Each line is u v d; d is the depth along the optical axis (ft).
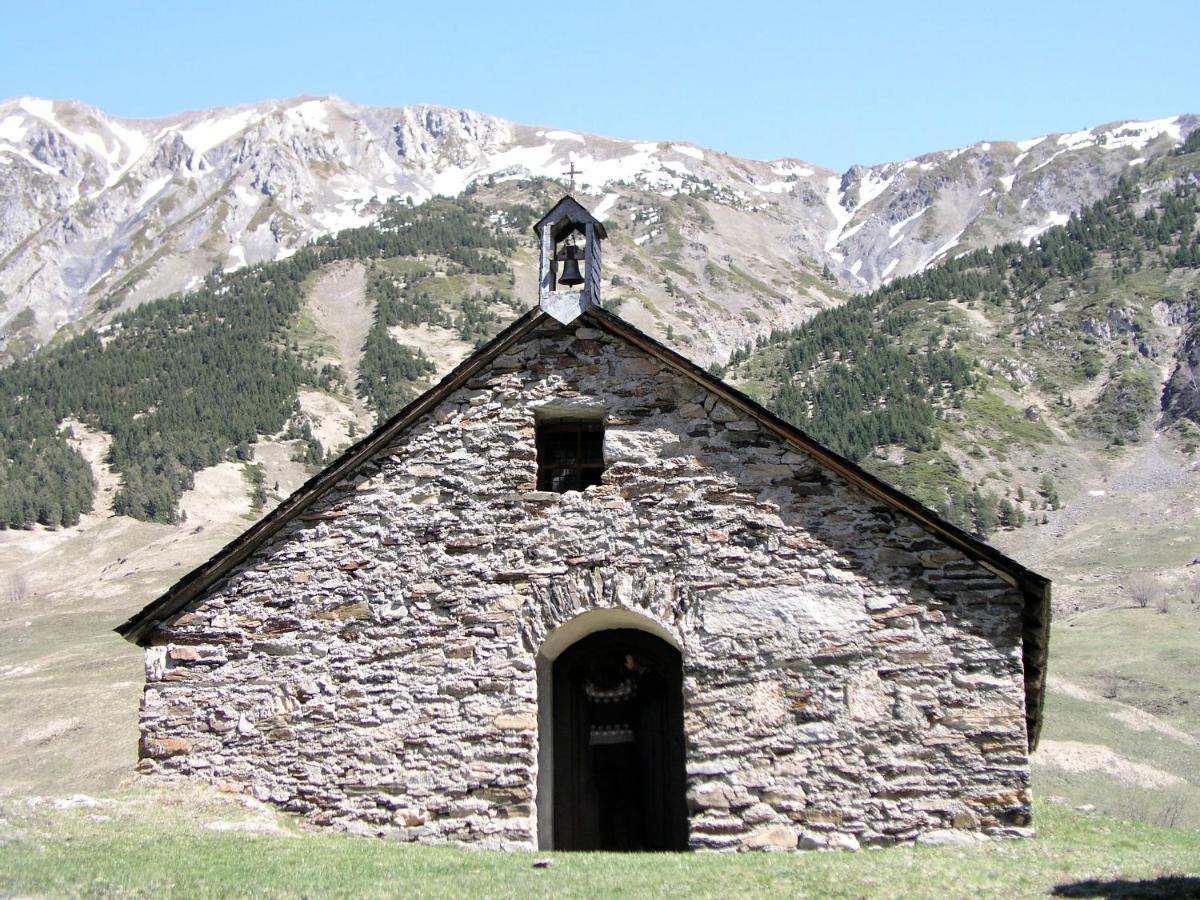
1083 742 212.84
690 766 64.75
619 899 52.21
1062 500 590.55
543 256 74.79
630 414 70.90
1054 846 61.67
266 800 68.03
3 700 250.78
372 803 66.85
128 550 543.39
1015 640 64.03
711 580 67.36
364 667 69.10
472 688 67.62
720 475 68.90
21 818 60.29
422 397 72.23
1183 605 394.93
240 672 70.23
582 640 73.05
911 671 64.39
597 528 69.26
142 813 63.98
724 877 55.83
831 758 63.82
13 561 532.73
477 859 60.75
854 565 66.28
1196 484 591.37
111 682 273.13
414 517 71.10
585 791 71.36
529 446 71.36
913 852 60.34
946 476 594.24
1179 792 179.83
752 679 65.46
